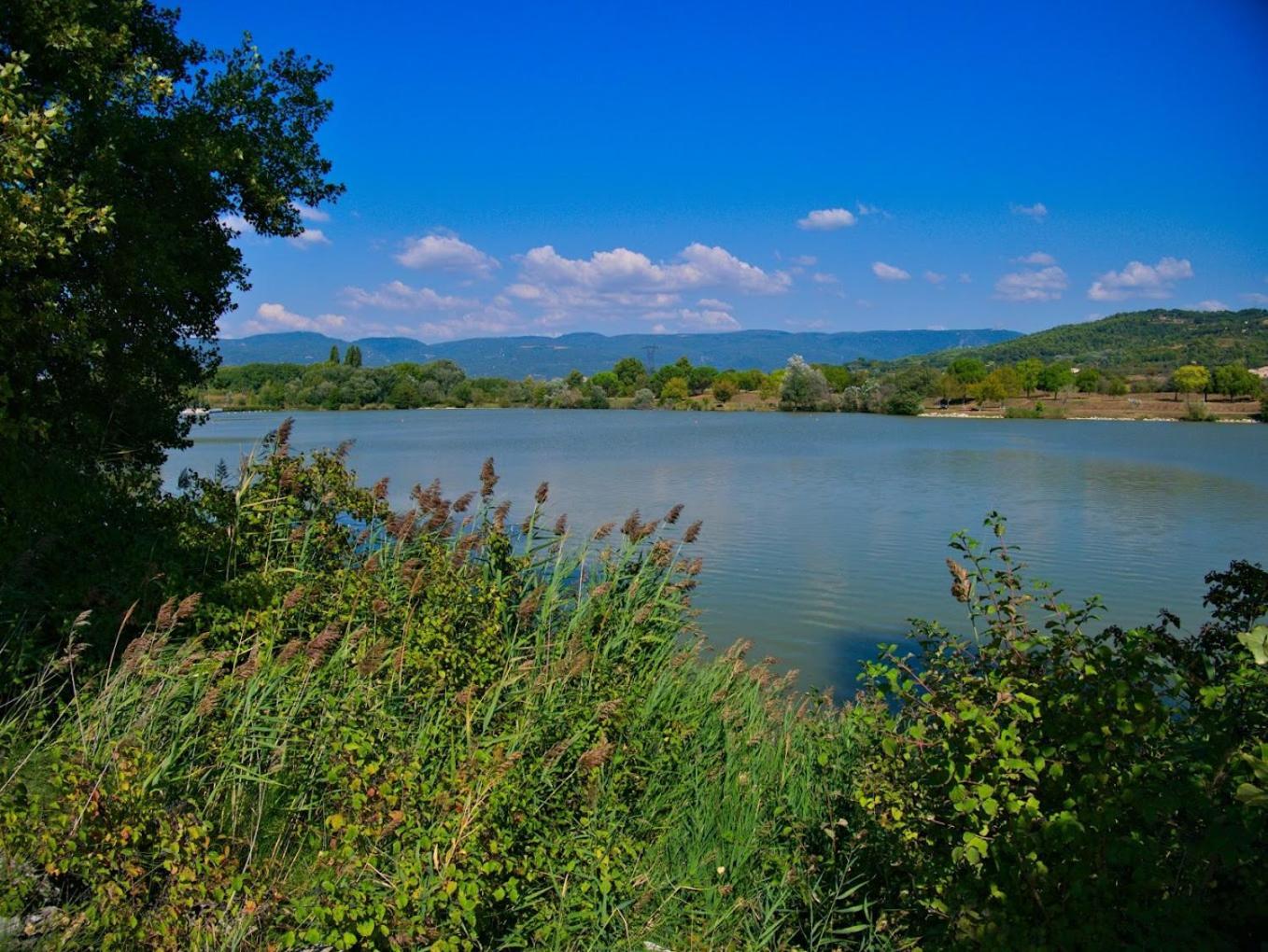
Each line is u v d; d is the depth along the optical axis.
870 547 29.92
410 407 145.50
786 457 64.38
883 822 5.21
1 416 9.12
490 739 6.71
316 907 4.80
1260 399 129.88
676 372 173.50
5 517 8.88
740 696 8.79
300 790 6.39
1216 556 28.75
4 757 6.32
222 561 10.00
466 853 5.05
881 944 5.51
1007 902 4.32
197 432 82.75
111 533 9.84
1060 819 4.15
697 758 7.51
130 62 12.82
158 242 12.60
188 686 7.00
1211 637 5.83
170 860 5.02
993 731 4.54
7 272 10.01
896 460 62.34
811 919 5.74
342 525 10.80
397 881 5.06
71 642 6.99
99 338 11.79
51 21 11.09
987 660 5.62
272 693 6.99
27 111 10.60
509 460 60.69
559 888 5.73
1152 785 4.11
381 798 5.48
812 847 6.56
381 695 7.23
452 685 7.45
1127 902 4.12
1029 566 27.28
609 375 175.62
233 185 15.43
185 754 6.43
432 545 9.91
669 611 9.45
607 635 8.73
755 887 6.17
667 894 6.07
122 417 14.36
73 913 5.08
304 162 15.95
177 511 10.84
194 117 13.89
